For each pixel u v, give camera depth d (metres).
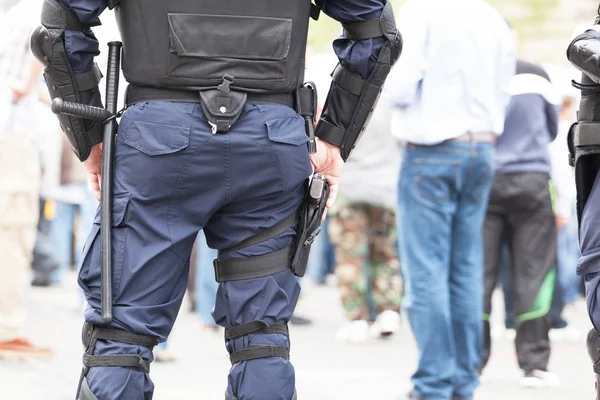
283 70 8.87
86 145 9.04
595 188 10.26
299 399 16.22
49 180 27.59
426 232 15.05
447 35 14.76
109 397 8.56
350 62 9.42
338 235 22.94
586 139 10.23
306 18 9.01
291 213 9.09
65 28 8.75
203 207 8.76
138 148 8.66
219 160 8.68
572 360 20.97
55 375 16.94
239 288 8.97
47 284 29.19
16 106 17.61
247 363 8.91
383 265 23.11
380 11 9.36
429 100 14.87
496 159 17.55
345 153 9.63
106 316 8.59
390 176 22.42
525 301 17.80
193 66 8.66
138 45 8.73
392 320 23.09
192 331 22.80
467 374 15.63
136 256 8.69
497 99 15.20
